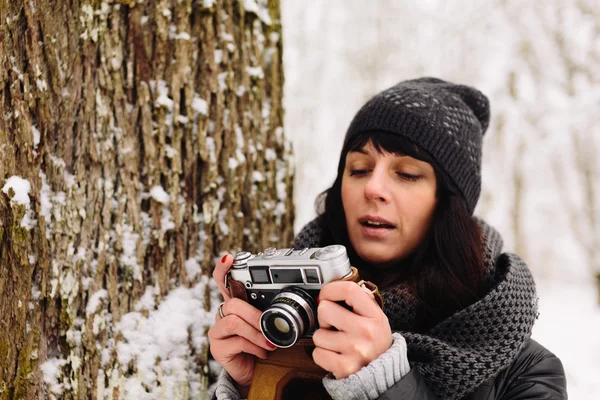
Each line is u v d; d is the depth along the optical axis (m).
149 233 1.32
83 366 1.22
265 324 0.96
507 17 6.88
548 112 6.89
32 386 1.18
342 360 0.92
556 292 6.89
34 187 1.19
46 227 1.21
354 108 9.34
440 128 1.25
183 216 1.37
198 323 1.35
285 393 1.16
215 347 1.15
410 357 1.16
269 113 1.66
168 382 1.27
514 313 1.19
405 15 8.20
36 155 1.21
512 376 1.23
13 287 1.17
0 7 1.17
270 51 1.67
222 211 1.46
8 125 1.18
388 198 1.22
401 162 1.25
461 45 7.18
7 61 1.17
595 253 7.02
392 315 1.23
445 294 1.26
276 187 1.68
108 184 1.27
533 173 7.18
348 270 1.00
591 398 3.94
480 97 1.52
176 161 1.36
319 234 1.54
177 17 1.36
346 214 1.32
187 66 1.38
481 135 1.43
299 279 1.00
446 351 1.11
